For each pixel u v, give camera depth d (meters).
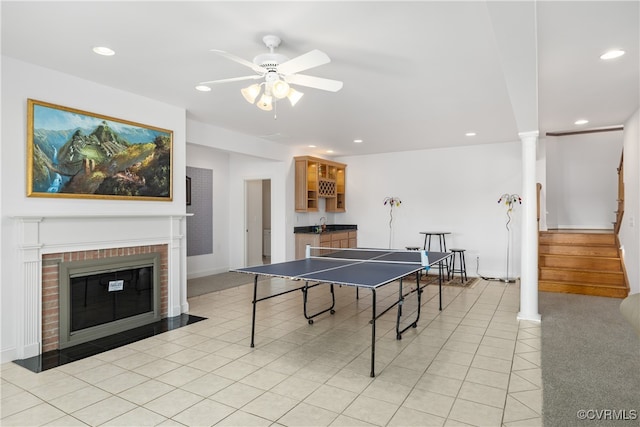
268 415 2.29
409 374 2.86
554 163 8.09
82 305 3.58
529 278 4.23
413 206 7.51
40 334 3.24
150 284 4.18
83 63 3.14
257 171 7.29
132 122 3.90
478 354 3.25
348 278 3.11
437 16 2.37
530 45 2.30
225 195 7.62
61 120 3.33
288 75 2.61
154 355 3.24
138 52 2.92
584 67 3.24
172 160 4.32
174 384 2.70
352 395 2.54
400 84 3.63
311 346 3.46
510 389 2.61
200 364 3.05
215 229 7.39
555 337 3.66
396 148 7.21
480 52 2.91
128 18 2.41
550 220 8.06
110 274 3.81
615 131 7.71
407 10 2.30
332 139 6.29
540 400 2.45
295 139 6.29
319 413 2.31
